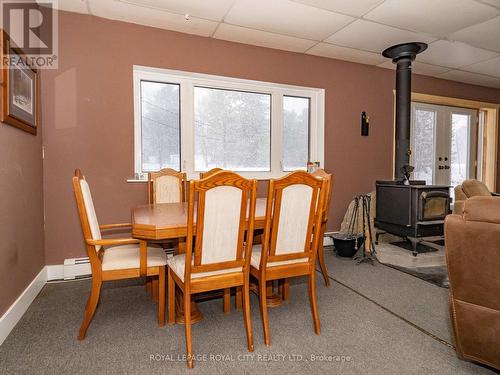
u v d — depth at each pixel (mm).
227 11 2832
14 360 1608
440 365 1584
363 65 4215
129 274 1884
